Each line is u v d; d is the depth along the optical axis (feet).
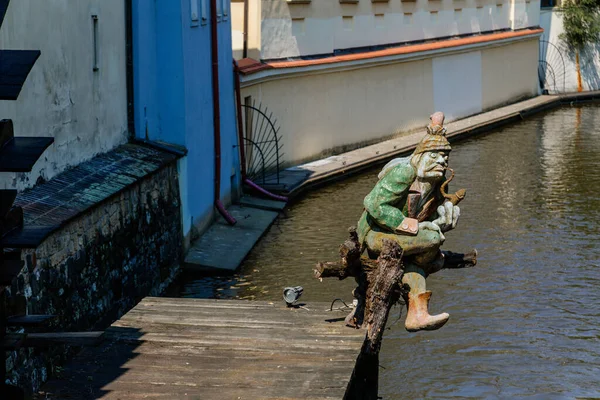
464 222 66.33
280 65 82.38
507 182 80.84
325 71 90.74
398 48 105.09
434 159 27.63
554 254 57.77
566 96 144.36
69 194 38.34
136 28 52.03
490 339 43.83
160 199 50.21
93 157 45.83
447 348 42.80
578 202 72.49
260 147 80.33
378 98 101.96
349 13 95.35
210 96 63.46
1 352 22.24
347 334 26.94
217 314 28.99
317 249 59.72
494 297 49.70
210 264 54.34
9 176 34.58
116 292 42.19
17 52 21.27
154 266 48.83
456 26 119.34
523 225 65.21
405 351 42.47
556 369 40.52
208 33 63.16
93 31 45.96
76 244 36.73
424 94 111.86
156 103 55.47
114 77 49.52
